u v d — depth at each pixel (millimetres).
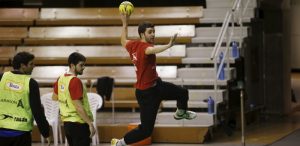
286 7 28516
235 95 23688
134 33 25891
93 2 29844
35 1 30172
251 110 26328
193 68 23969
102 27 26375
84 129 13859
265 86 29234
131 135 13641
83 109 13703
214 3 26875
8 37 26828
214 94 22266
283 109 29125
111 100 22750
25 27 27016
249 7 25750
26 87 11797
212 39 24969
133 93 23422
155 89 13328
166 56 24734
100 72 24766
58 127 20984
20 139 11883
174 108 22812
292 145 20125
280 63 28891
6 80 11914
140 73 13320
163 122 21531
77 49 25719
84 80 24188
